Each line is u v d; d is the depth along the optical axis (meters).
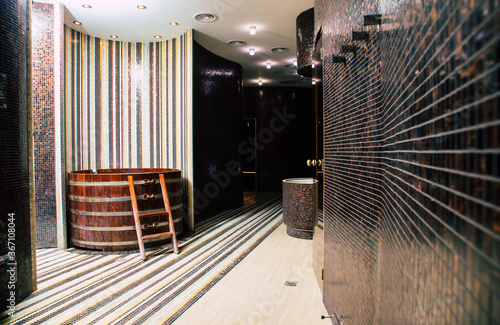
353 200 1.41
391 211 0.81
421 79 0.50
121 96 4.95
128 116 4.98
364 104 1.23
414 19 0.55
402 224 0.65
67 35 4.37
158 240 3.95
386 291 0.85
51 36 3.90
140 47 5.05
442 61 0.39
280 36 5.05
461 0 0.32
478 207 0.28
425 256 0.47
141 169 4.94
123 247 3.80
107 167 4.82
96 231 3.79
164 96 5.01
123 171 4.85
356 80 1.37
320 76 2.55
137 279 2.90
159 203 3.96
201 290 2.63
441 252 0.39
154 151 5.04
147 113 5.04
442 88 0.39
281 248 3.82
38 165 3.92
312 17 3.96
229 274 2.99
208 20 4.34
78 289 2.69
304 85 9.38
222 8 3.98
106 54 4.88
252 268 3.15
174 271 3.11
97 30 4.55
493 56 0.23
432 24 0.43
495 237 0.24
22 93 2.51
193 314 2.23
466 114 0.31
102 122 4.76
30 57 2.64
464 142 0.31
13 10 2.39
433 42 0.43
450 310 0.36
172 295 2.55
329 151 2.05
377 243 1.05
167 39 4.98
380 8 0.98
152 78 5.04
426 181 0.47
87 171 4.44
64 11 4.00
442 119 0.39
